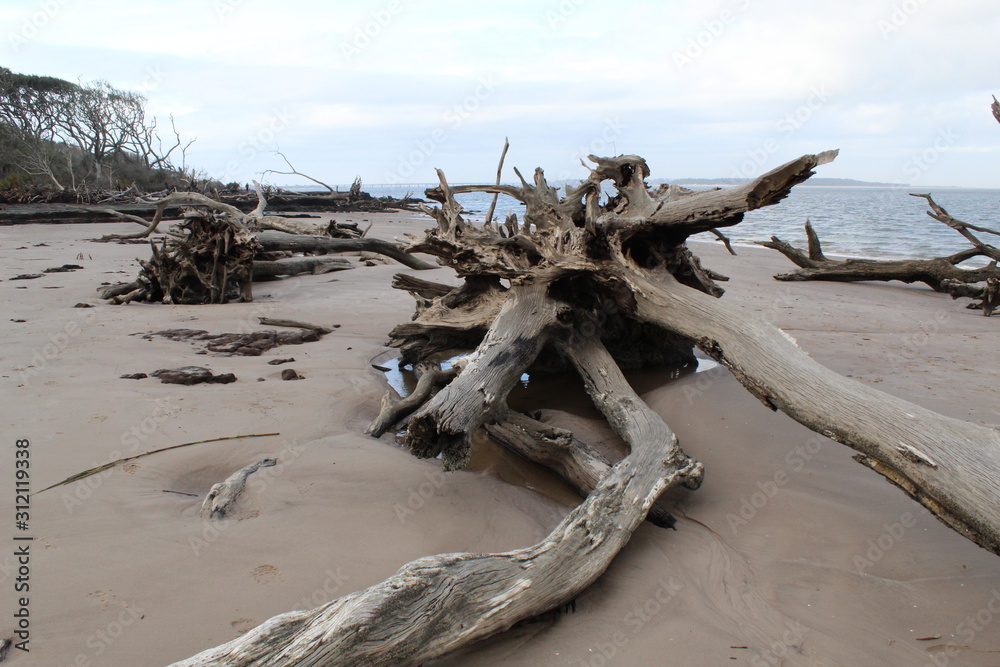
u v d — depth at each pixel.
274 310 9.99
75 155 50.47
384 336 8.35
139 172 54.09
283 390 5.87
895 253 19.97
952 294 11.59
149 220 29.94
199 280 10.61
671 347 6.89
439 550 3.41
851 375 6.54
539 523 3.82
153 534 3.40
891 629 2.92
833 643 2.81
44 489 3.80
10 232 24.27
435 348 6.65
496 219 7.98
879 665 2.68
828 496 4.16
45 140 48.69
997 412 5.34
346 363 7.00
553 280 5.62
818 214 45.81
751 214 46.72
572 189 6.48
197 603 2.87
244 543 3.37
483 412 4.22
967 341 8.18
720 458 4.80
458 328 6.44
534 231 6.70
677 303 4.84
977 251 12.36
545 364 6.77
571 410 5.93
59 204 35.22
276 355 7.26
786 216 43.12
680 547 3.60
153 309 9.86
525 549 3.05
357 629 2.33
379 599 2.44
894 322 9.45
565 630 2.87
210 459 4.39
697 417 5.48
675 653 2.72
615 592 3.16
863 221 36.97
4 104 47.34
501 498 4.07
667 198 5.39
